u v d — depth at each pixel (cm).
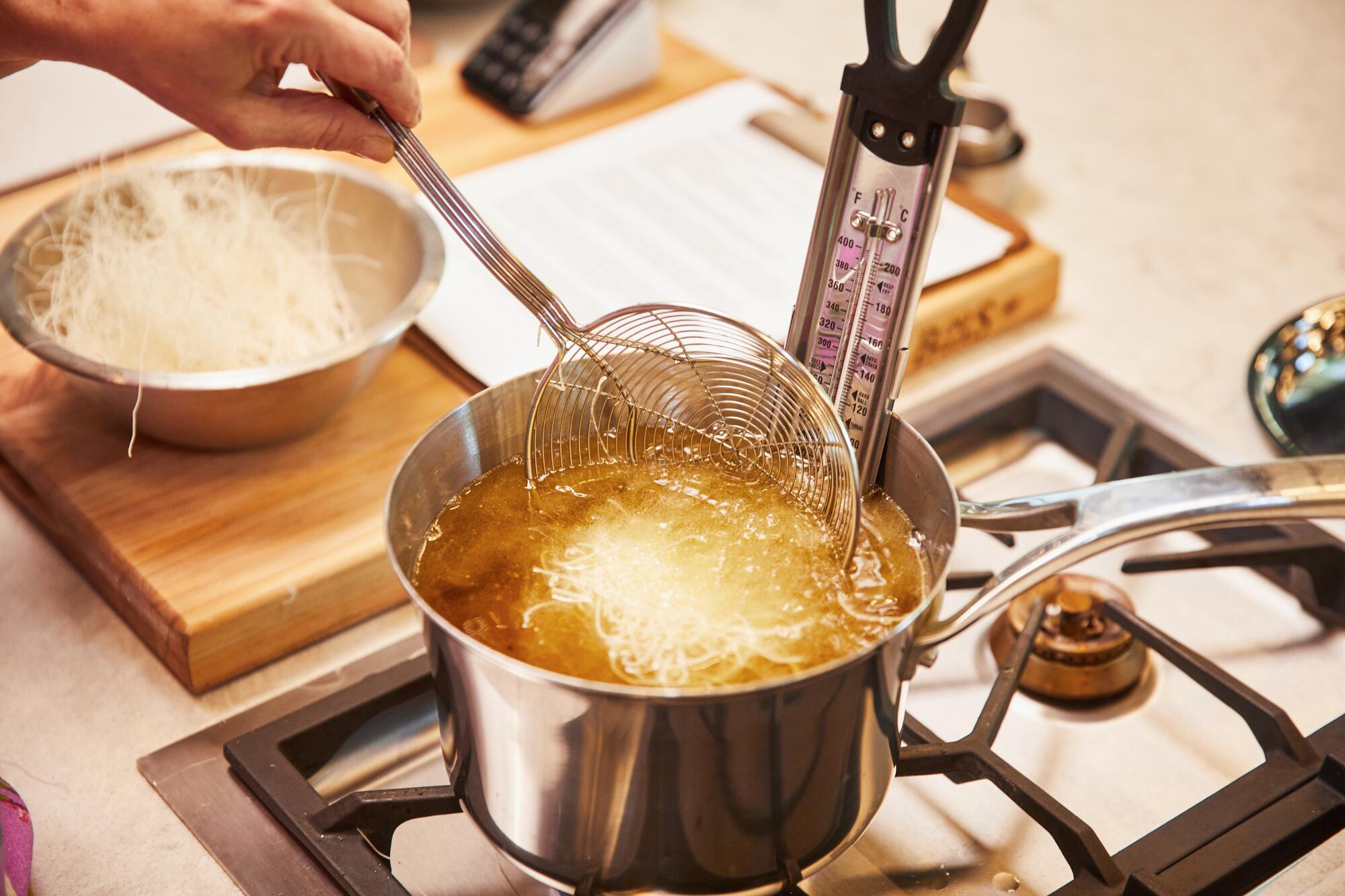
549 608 49
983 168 97
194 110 57
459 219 53
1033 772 59
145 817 55
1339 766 54
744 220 93
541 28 108
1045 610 63
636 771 41
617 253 88
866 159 47
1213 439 75
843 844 48
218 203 83
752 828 44
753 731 41
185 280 77
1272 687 63
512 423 55
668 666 46
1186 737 61
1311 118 114
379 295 82
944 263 86
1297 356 81
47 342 65
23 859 50
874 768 47
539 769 43
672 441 57
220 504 70
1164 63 123
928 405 78
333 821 52
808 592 50
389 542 45
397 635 67
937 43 43
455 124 104
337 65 56
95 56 55
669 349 54
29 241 73
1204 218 101
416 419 77
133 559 65
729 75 112
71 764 58
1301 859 54
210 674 63
